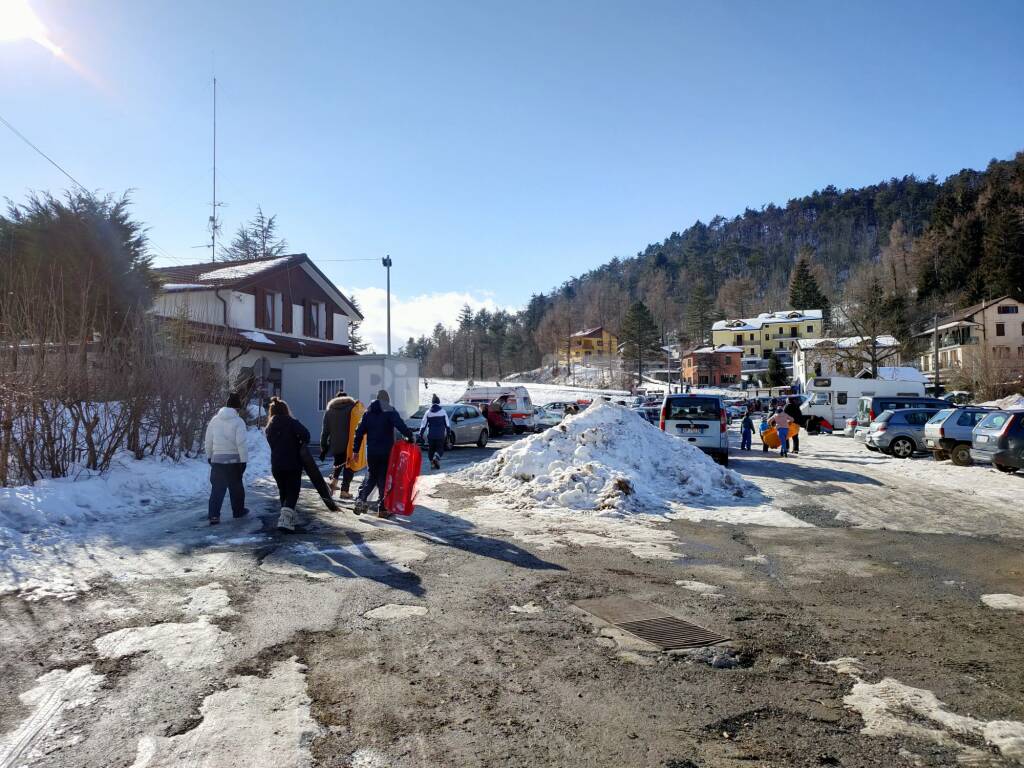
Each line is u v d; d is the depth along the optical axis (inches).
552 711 137.4
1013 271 2942.9
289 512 315.6
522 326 6358.3
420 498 422.3
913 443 759.7
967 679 156.8
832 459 721.0
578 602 212.2
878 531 339.6
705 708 139.9
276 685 147.8
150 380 495.8
